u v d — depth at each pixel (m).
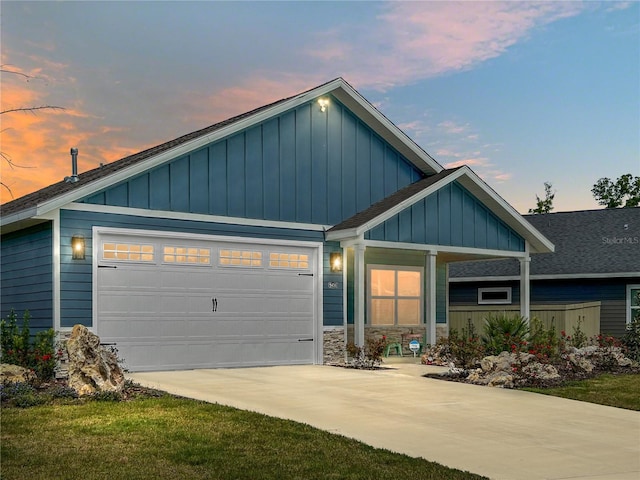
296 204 17.06
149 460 7.70
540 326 17.47
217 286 15.70
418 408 11.14
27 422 9.35
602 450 8.80
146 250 14.76
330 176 17.75
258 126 16.55
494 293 26.66
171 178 15.12
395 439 9.08
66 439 8.51
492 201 19.12
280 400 11.53
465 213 18.95
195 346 15.31
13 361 13.09
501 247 19.75
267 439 8.72
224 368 15.59
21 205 17.22
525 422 10.33
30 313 14.55
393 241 17.38
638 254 24.86
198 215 15.41
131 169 14.32
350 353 16.78
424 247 17.97
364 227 16.53
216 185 15.77
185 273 15.25
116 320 14.30
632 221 27.20
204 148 15.64
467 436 9.37
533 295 26.05
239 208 16.08
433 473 7.53
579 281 25.23
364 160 18.47
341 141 18.05
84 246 13.91
